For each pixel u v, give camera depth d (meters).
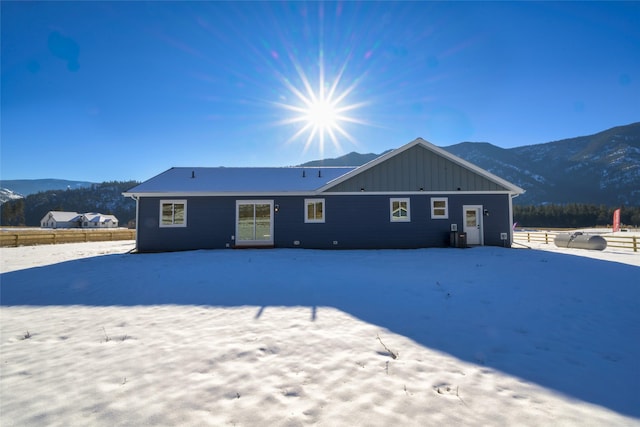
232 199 16.81
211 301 7.11
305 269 10.73
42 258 14.54
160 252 16.05
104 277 9.70
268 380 3.64
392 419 2.93
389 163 17.12
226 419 2.94
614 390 3.47
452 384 3.56
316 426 2.84
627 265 11.29
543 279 8.98
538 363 4.10
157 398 3.29
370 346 4.60
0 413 3.07
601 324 5.53
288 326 5.46
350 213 16.95
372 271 10.33
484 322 5.63
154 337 5.02
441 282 8.69
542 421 2.91
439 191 17.11
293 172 20.67
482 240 17.06
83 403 3.22
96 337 5.04
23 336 5.11
